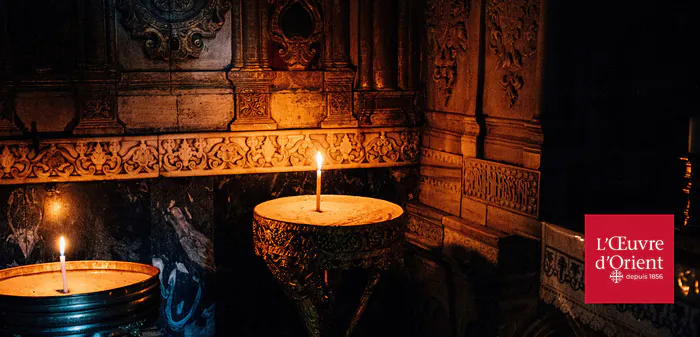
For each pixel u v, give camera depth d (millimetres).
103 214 3311
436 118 3660
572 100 2902
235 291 3553
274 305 3625
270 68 3502
